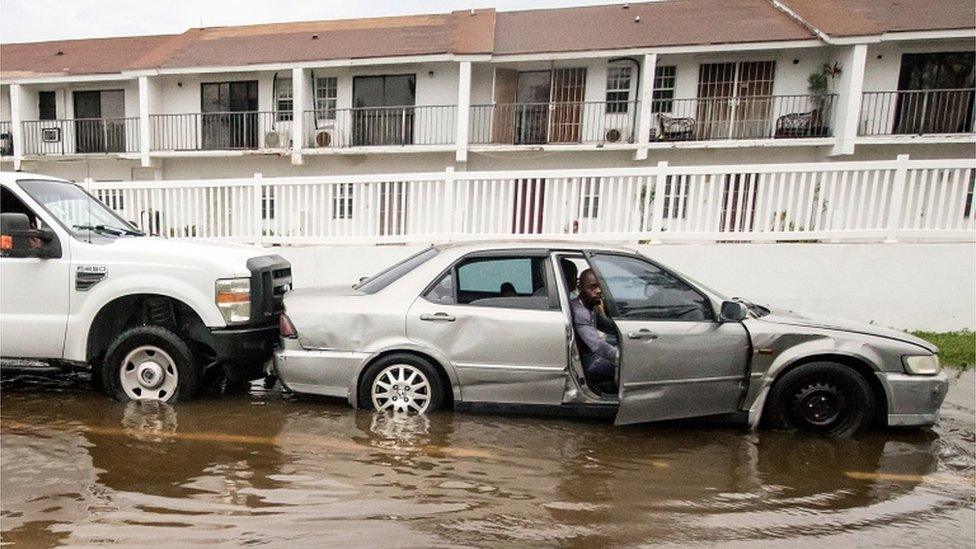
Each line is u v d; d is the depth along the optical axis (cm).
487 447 386
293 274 890
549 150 1648
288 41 1912
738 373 418
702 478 345
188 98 1875
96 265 459
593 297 461
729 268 792
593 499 315
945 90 1477
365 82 1797
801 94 1580
